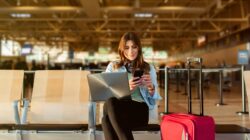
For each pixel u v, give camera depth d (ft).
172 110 18.80
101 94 8.64
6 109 11.39
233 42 65.87
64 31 74.43
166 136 8.68
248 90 11.30
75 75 11.96
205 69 19.24
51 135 11.35
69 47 106.32
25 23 73.56
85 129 9.92
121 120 8.13
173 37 94.17
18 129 9.95
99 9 45.44
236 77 46.60
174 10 46.70
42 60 90.74
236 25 61.11
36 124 10.57
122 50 9.30
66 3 53.57
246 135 10.46
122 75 8.27
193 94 31.37
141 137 11.19
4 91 11.75
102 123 8.47
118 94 8.48
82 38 94.22
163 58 110.93
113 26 75.15
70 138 11.35
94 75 8.52
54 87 11.80
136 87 8.95
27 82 21.15
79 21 62.03
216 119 15.51
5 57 89.81
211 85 46.19
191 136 8.11
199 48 95.86
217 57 77.87
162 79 32.01
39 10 46.68
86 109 11.35
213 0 47.03
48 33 81.87
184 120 8.39
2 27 75.56
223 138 10.61
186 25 75.82
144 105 8.98
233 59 65.62
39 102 11.56
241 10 52.85
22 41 96.43
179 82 35.63
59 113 11.38
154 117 10.42
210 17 61.21
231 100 25.46
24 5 53.06
